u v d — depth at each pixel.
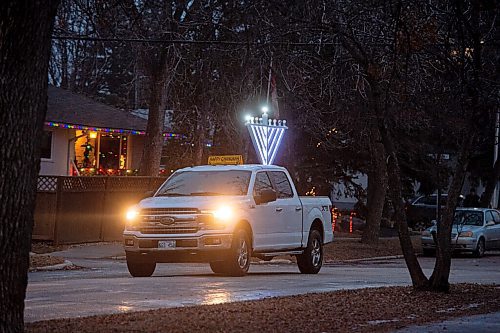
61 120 67.12
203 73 60.50
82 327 19.27
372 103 30.42
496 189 100.94
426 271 47.56
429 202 95.12
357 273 43.22
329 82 52.12
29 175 15.42
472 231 64.19
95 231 56.97
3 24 15.09
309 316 22.25
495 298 28.11
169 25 56.44
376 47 37.44
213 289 30.44
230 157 49.72
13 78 15.19
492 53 33.69
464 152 28.16
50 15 15.61
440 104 37.47
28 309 24.25
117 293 28.81
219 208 35.69
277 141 55.16
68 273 40.09
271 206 38.41
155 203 36.06
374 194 68.88
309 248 41.03
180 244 35.31
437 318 23.28
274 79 57.91
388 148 28.70
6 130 15.16
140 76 69.69
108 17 51.00
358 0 42.28
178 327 19.44
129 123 73.25
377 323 21.75
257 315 22.05
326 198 43.66
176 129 70.31
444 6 32.88
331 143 70.00
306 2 35.50
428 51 30.33
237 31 54.34
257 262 51.78
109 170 74.50
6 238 15.12
